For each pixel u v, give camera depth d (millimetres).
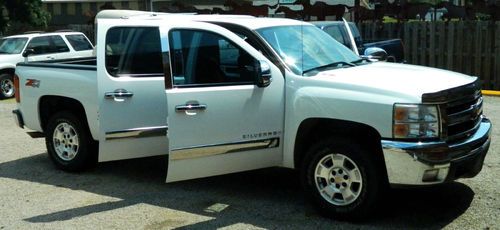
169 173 5285
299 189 6180
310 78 5270
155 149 6434
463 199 5602
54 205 5879
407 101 4672
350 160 4965
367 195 4902
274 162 5512
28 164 7668
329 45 6180
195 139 5305
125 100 6238
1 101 15234
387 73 5344
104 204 5859
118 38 6336
